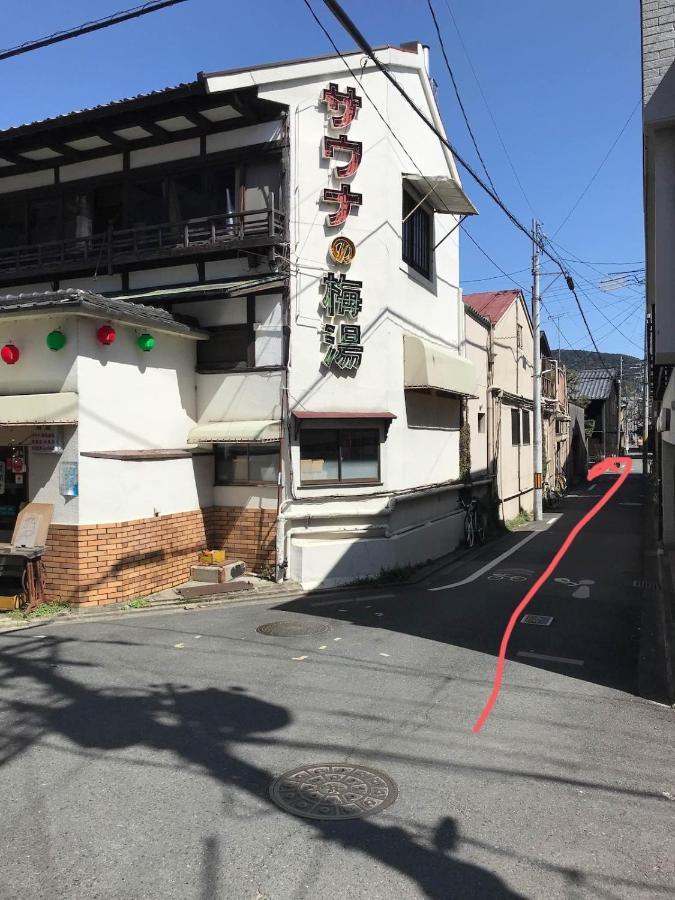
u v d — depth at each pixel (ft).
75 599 27.91
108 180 38.45
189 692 18.13
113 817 11.69
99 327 29.01
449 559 42.29
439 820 11.62
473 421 52.31
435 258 44.39
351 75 35.40
